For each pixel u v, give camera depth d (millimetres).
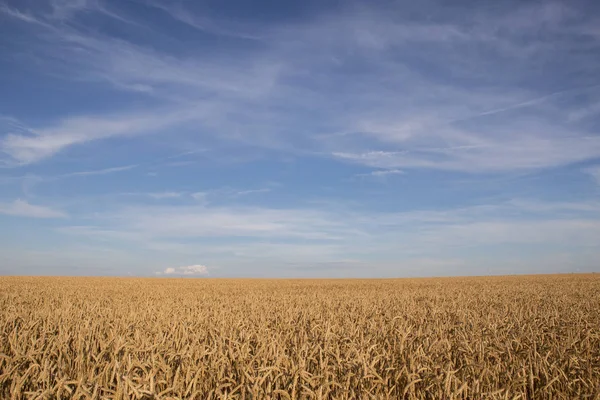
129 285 38031
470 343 8812
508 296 24859
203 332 9719
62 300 20234
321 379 6141
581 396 6496
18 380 5531
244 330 9828
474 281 50438
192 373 6207
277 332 10062
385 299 21719
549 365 7395
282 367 6520
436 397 6055
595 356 8398
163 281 53156
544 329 10812
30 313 13547
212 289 33656
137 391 5086
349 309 17156
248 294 27422
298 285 42531
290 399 5660
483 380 6738
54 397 5434
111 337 8375
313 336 9469
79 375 5910
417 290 31656
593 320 13203
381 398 5602
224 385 5668
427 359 7199
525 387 6676
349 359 7199
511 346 8547
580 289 31391
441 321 12586
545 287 34406
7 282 37781
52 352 7223
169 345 8367
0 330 9812
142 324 11125
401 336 9281
